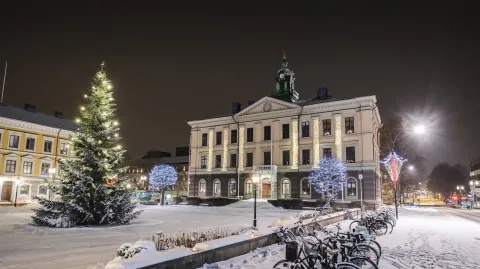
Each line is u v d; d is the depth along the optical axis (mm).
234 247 10859
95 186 20609
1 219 25000
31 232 17906
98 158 21391
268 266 9820
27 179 47844
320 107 47656
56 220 19500
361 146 43844
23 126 48250
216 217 29391
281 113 50938
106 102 22453
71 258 11625
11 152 46500
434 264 10672
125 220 21688
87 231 18500
